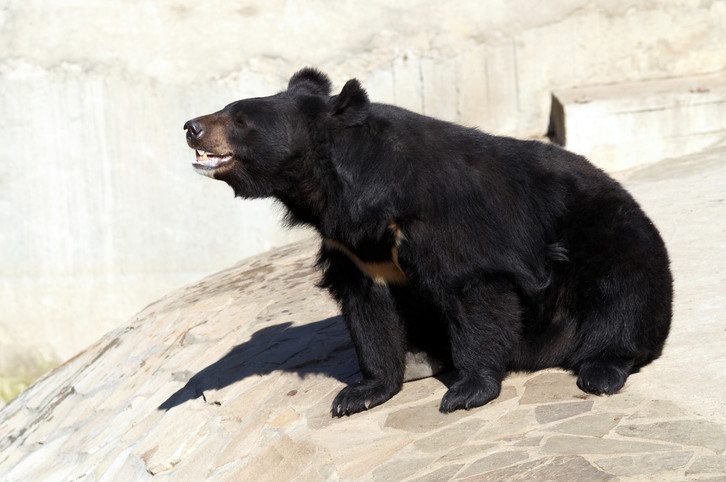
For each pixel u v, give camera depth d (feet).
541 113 70.85
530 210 27.99
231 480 28.71
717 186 50.31
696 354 28.48
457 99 70.44
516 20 69.77
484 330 27.17
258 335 39.78
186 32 68.49
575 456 22.95
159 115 68.69
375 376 29.35
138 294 70.38
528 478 22.34
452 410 27.25
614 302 27.66
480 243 26.53
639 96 64.18
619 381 26.71
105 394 44.83
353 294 28.96
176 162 69.00
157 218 69.62
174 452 33.04
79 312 70.79
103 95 68.49
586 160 30.76
